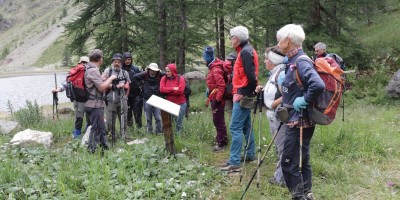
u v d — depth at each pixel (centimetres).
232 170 586
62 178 516
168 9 1761
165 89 792
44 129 984
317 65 403
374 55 1617
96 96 678
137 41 1731
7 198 469
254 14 1523
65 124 1028
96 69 668
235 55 720
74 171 543
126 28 1647
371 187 502
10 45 18450
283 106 422
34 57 14838
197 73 2158
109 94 792
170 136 627
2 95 3525
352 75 1388
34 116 1160
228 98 700
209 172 562
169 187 497
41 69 10844
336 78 397
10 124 1031
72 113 1474
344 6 1538
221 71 680
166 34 1725
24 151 698
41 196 456
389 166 580
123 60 897
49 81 5488
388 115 990
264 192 504
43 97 3173
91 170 541
